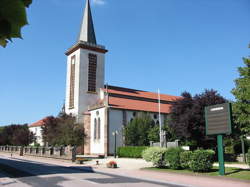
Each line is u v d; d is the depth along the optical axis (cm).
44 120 5169
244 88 2117
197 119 3159
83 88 5744
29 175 1919
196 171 2025
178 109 3388
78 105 5612
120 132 5031
